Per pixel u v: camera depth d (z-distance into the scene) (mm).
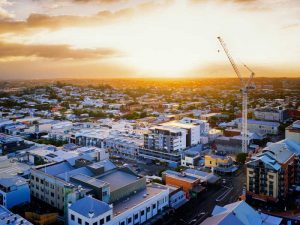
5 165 196250
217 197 173750
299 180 187000
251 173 167875
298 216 145250
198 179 179875
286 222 143125
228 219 119000
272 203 162875
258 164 165625
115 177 160875
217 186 189625
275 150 176125
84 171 163750
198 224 143625
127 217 133375
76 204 126188
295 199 169125
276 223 131750
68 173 159125
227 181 199000
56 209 152875
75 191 133125
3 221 117812
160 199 152500
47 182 159125
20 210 148625
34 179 168250
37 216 136500
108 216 124000
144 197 148250
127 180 156750
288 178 172500
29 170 182500
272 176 161750
